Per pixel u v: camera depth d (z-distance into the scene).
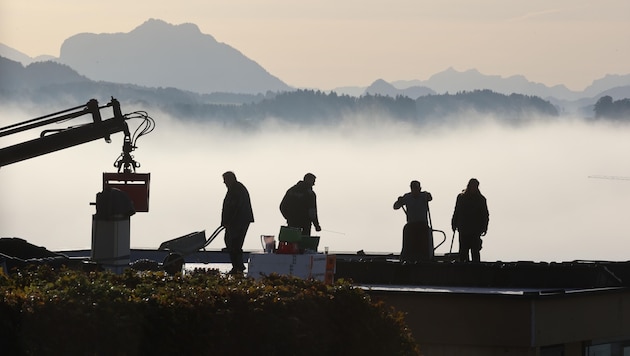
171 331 23.64
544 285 41.47
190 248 46.41
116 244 40.22
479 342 35.41
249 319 25.02
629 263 44.41
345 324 26.78
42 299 22.45
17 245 42.84
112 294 23.72
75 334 22.38
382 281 43.12
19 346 21.88
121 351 22.88
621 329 38.22
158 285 26.52
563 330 35.97
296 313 25.83
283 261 39.44
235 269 47.84
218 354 24.39
